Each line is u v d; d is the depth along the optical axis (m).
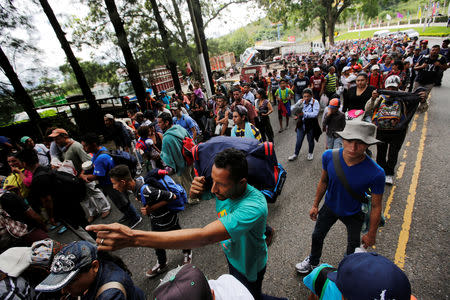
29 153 3.12
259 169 1.84
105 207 4.75
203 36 12.25
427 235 3.00
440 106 7.64
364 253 1.01
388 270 0.89
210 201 4.60
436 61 6.30
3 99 7.89
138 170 6.54
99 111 10.52
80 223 3.46
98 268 1.43
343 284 0.97
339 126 4.07
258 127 6.09
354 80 5.00
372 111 3.91
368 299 0.87
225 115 5.22
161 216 2.88
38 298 1.41
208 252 3.37
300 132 5.36
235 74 33.78
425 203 3.54
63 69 9.52
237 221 1.28
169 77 23.98
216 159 1.32
